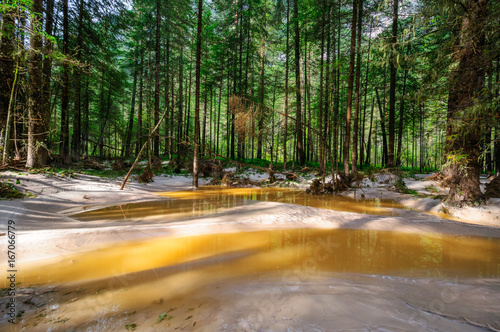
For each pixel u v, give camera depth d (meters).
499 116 4.85
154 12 19.44
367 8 14.25
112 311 1.85
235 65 20.56
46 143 9.50
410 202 8.48
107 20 13.42
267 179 15.01
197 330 1.56
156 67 17.08
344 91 21.45
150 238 4.03
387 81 21.55
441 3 5.66
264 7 20.89
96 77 15.66
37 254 3.19
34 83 8.55
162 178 14.17
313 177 15.53
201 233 4.39
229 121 23.06
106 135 24.39
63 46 11.77
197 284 2.38
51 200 6.66
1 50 7.75
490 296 2.09
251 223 5.13
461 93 5.90
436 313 1.77
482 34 5.41
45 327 1.60
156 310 1.86
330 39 18.56
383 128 22.44
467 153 6.25
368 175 13.34
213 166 16.62
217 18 24.92
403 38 6.56
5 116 8.38
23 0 6.52
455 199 6.64
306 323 1.62
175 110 23.64
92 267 2.82
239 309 1.85
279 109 28.17
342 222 5.32
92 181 9.60
